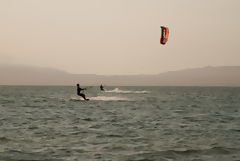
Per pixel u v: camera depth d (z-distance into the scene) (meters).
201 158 21.31
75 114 50.16
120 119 43.59
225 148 24.23
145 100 96.50
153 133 31.28
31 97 111.19
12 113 50.91
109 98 106.50
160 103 82.19
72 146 24.55
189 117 47.12
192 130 33.47
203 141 27.14
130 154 22.17
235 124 38.97
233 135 30.34
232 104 81.00
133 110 59.06
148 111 57.22
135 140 27.38
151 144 25.70
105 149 23.66
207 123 39.81
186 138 28.56
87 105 71.06
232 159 21.09
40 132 31.08
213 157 21.59
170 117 46.91
